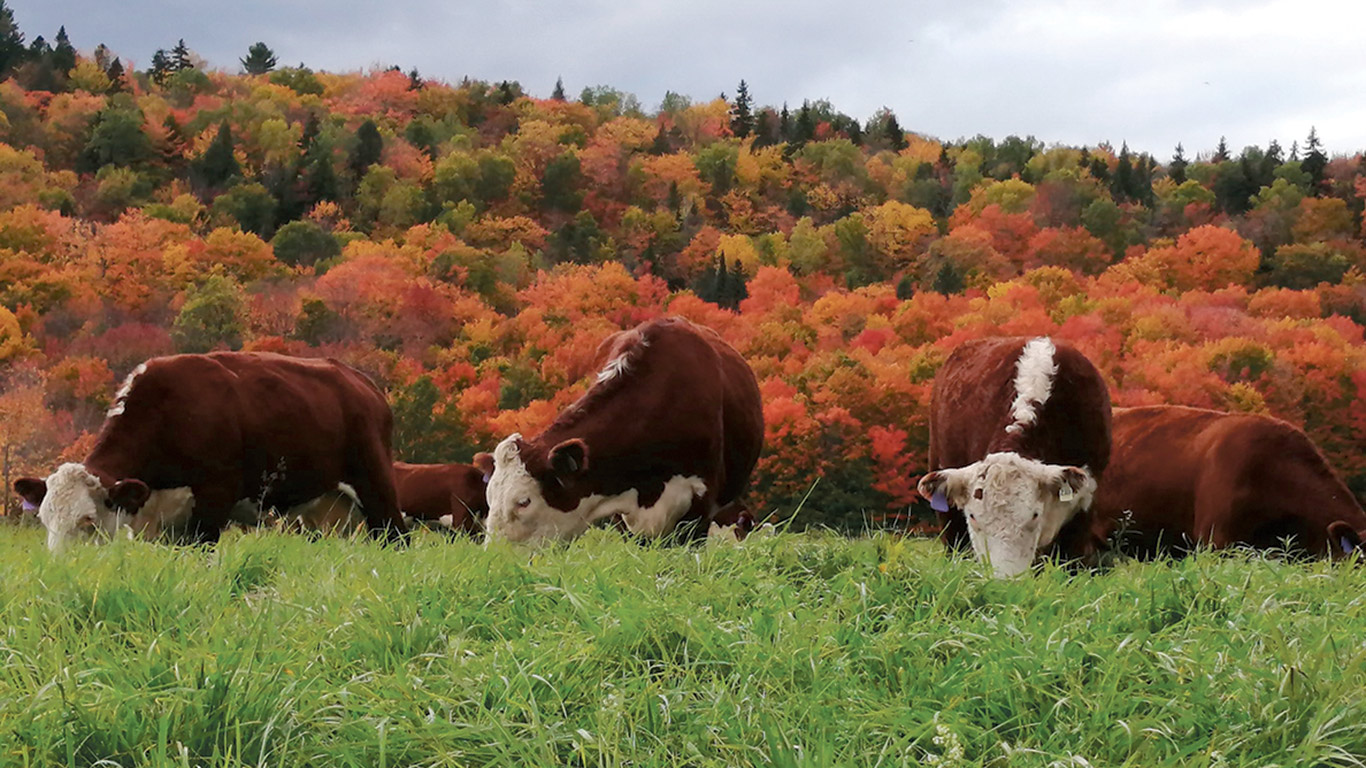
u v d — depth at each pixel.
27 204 114.56
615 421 10.05
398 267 102.12
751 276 136.00
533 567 5.97
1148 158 187.75
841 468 49.62
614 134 188.25
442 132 188.50
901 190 176.12
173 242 111.19
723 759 3.91
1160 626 5.34
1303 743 3.90
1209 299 105.62
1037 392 9.20
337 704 4.09
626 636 4.77
